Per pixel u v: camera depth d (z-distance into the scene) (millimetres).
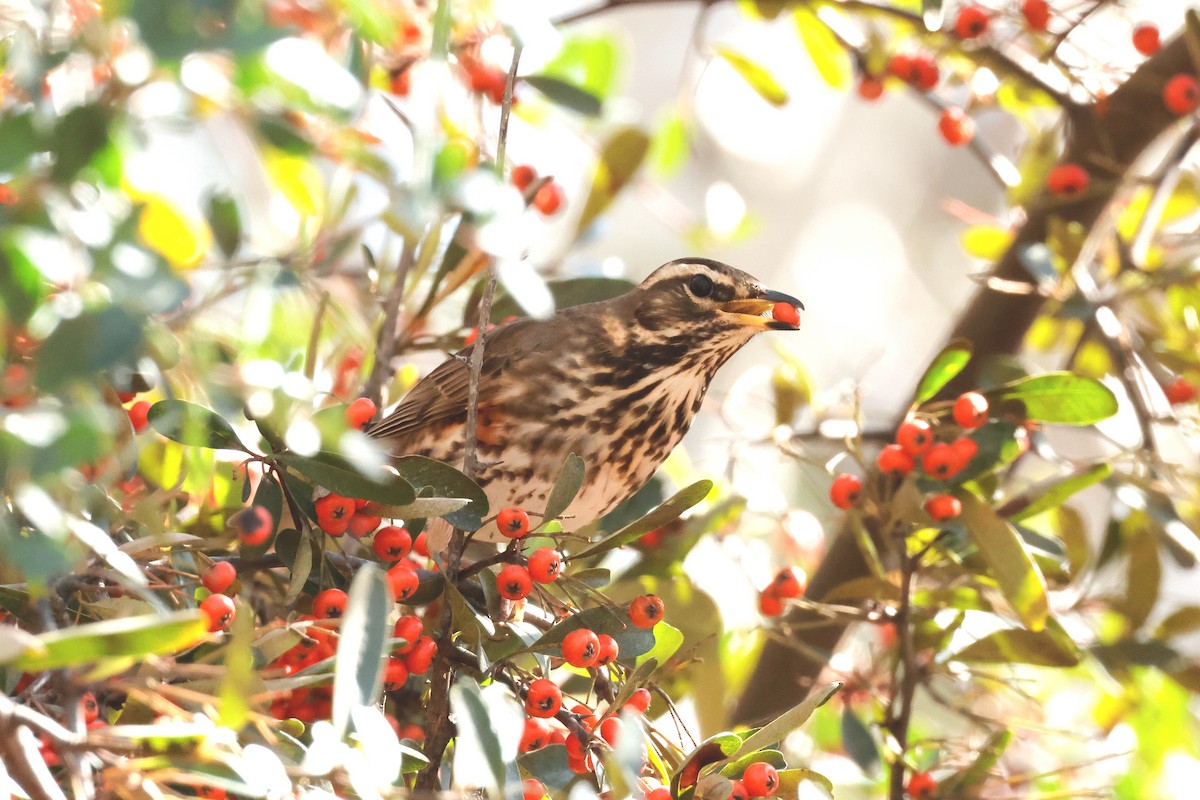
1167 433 15508
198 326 7727
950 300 27562
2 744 5527
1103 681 12148
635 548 11508
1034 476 14867
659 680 9422
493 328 12141
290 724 7137
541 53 7871
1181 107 12570
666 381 12398
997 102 15125
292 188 8836
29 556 5195
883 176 28375
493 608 8383
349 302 11750
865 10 13180
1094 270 13906
